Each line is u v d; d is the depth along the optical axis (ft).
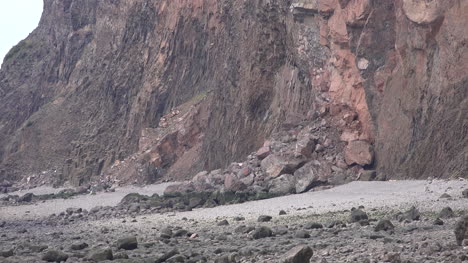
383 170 197.98
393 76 202.18
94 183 322.96
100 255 104.58
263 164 217.56
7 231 174.50
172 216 181.47
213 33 318.86
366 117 211.00
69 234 155.63
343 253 91.91
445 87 182.29
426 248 88.89
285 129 230.27
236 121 259.60
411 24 192.44
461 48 179.22
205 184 229.04
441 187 162.91
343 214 144.36
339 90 219.82
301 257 82.23
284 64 252.83
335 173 204.85
